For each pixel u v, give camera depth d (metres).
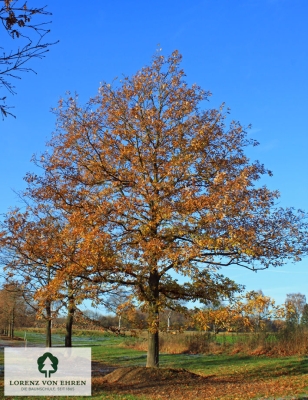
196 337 35.81
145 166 15.95
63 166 16.47
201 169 16.02
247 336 33.69
